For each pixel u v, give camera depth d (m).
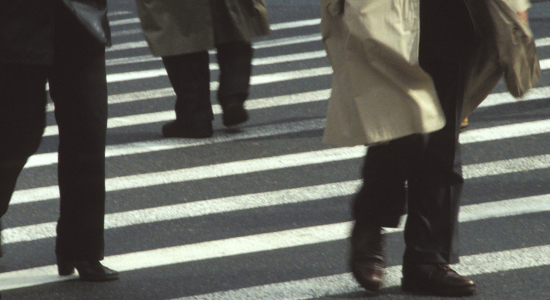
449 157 7.93
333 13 7.85
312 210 11.34
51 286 8.96
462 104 7.99
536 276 8.74
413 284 8.34
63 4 7.81
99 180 8.64
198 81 15.27
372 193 8.15
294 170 13.23
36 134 8.21
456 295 8.19
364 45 7.45
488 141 14.26
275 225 10.80
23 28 7.66
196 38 14.86
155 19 14.91
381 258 8.34
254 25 15.23
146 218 11.38
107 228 11.04
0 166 8.25
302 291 8.59
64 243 8.91
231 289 8.75
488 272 8.91
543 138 14.24
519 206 11.03
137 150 14.86
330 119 7.97
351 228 8.41
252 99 18.19
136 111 17.95
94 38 7.96
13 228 11.15
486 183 12.13
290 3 30.06
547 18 24.12
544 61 19.47
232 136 15.44
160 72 21.73
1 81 7.82
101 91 8.41
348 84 7.73
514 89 8.12
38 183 13.22
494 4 7.77
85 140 8.44
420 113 7.45
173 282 9.02
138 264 9.65
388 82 7.55
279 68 20.98
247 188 12.48
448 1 7.62
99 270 9.02
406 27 7.40
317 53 22.47
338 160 13.62
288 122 16.27
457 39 7.70
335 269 9.17
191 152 14.55
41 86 8.10
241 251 9.94
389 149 7.90
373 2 7.43
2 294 8.78
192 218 11.28
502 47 7.80
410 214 8.23
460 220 10.61
